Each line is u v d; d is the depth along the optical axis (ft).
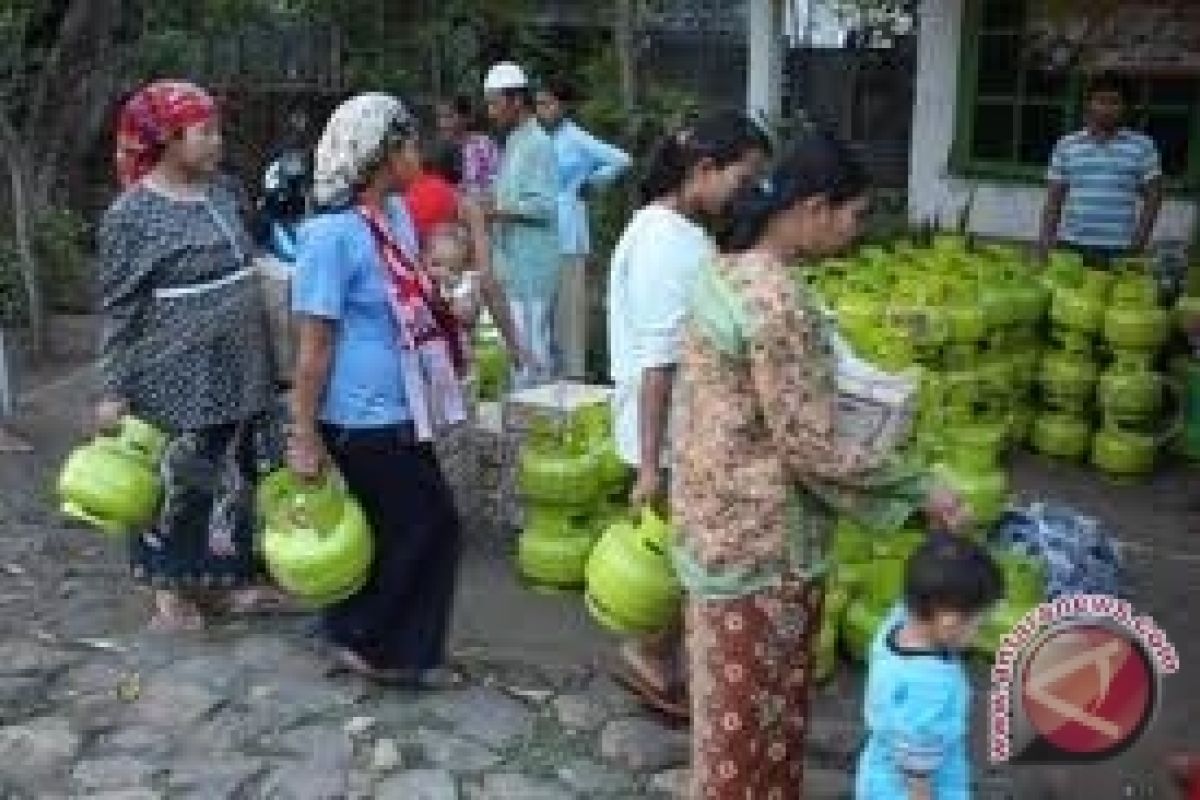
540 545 16.33
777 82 34.68
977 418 19.47
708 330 9.87
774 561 10.05
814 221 9.70
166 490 14.55
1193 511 19.38
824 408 9.55
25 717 13.53
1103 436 20.58
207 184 14.40
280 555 13.03
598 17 41.88
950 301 19.21
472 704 13.78
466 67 38.96
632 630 12.83
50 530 18.22
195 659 14.65
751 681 10.31
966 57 31.86
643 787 12.44
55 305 29.71
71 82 31.83
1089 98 26.73
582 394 17.34
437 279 15.31
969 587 9.61
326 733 13.21
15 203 26.50
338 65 39.86
